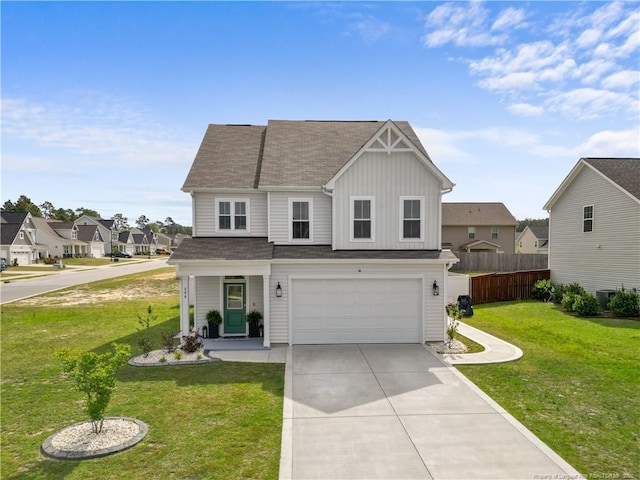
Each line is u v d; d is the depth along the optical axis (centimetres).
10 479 578
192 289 1507
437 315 1364
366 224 1394
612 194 1994
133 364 1121
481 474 596
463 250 4634
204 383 976
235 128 1823
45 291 2886
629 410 819
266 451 657
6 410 822
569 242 2302
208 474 591
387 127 1360
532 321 1717
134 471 597
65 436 693
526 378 1009
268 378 1013
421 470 605
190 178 1477
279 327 1343
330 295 1355
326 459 635
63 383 985
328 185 1366
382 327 1367
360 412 808
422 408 827
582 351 1251
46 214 12900
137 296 2664
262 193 1479
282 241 1429
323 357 1198
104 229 8856
